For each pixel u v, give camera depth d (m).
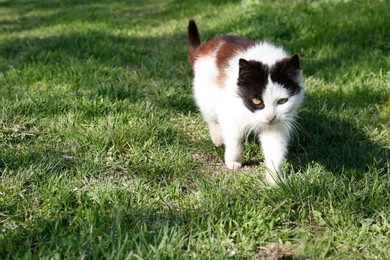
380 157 1.40
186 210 1.20
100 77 1.79
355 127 1.54
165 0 3.99
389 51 1.96
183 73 1.92
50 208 1.20
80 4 4.18
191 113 1.64
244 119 1.34
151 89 1.75
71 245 1.10
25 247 1.10
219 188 1.27
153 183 1.31
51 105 1.56
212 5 3.23
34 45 2.32
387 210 1.21
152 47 2.32
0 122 1.48
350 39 2.04
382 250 1.13
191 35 1.60
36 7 4.16
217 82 1.38
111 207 1.21
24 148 1.39
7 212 1.19
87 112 1.54
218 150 1.48
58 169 1.32
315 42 2.08
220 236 1.15
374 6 2.33
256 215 1.19
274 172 1.32
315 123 1.55
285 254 1.12
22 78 1.77
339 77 1.82
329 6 2.48
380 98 1.68
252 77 1.28
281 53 1.36
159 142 1.46
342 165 1.37
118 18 3.22
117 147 1.42
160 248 1.09
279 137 1.34
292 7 2.59
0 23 3.33
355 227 1.18
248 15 2.61
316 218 1.21
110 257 1.06
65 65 1.88
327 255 1.14
